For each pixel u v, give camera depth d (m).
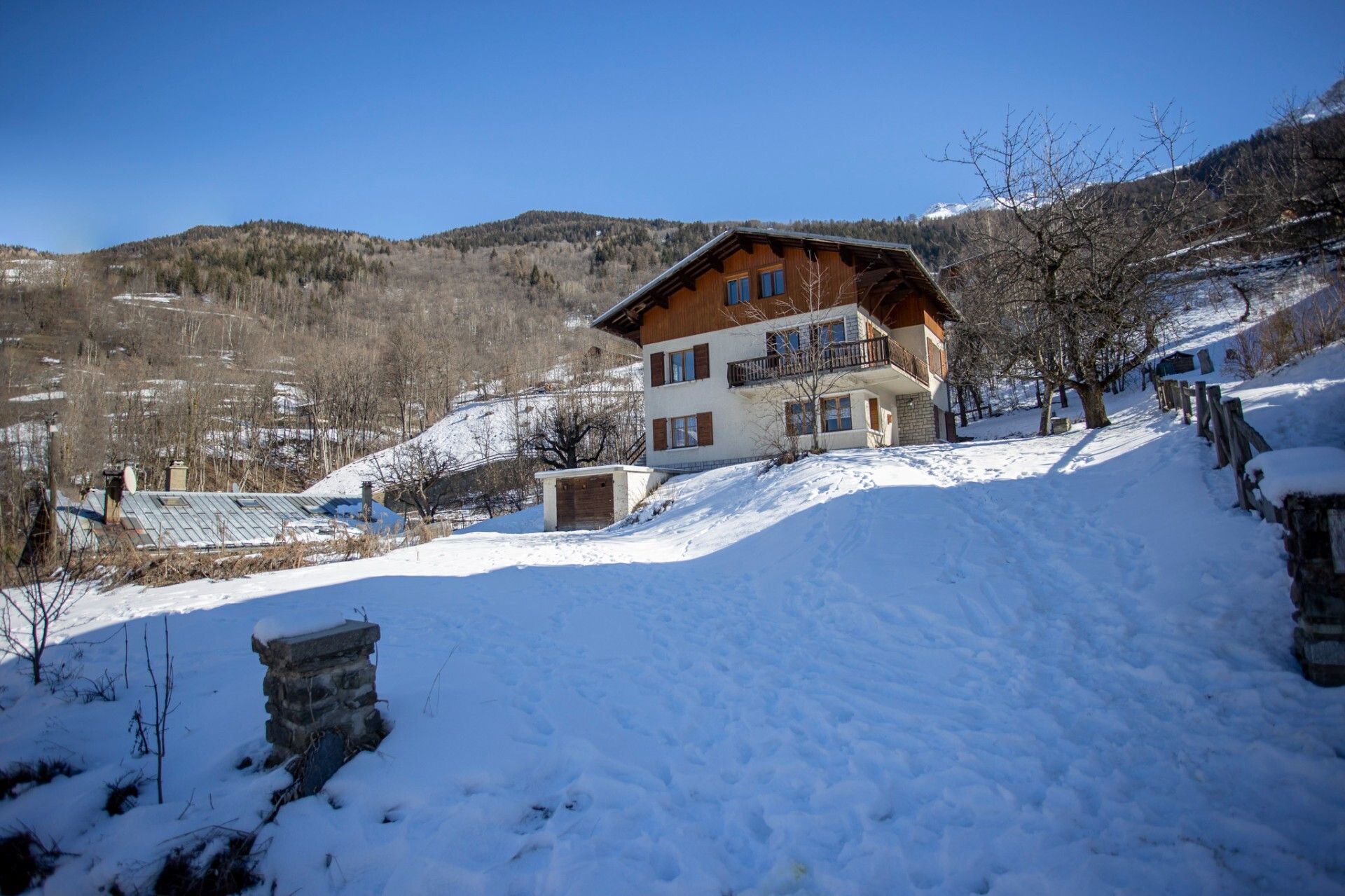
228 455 50.09
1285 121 22.48
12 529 11.92
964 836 3.67
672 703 5.77
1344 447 8.96
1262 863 3.24
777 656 6.92
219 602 10.31
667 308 29.25
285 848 3.65
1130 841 3.50
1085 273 16.08
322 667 4.33
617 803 4.12
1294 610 5.43
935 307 30.02
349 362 64.81
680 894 3.32
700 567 11.95
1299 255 23.92
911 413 28.58
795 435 24.98
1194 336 29.17
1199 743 4.33
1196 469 9.54
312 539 20.50
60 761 4.57
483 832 3.81
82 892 3.45
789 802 4.14
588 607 9.24
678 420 28.56
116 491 20.25
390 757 4.44
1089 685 5.40
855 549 10.13
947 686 5.80
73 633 8.47
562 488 25.03
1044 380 18.31
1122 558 7.91
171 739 5.03
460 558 15.01
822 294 25.67
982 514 10.83
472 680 5.97
